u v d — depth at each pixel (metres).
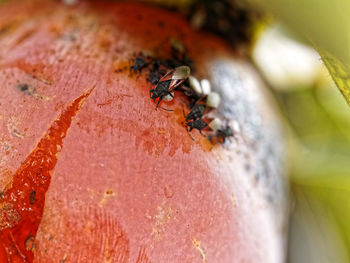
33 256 0.08
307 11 0.08
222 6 0.11
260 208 0.10
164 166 0.08
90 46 0.09
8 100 0.09
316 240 0.13
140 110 0.08
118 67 0.09
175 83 0.09
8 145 0.08
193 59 0.10
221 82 0.10
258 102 0.11
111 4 0.11
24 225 0.08
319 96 0.13
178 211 0.08
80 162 0.08
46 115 0.08
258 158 0.10
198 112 0.09
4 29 0.10
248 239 0.09
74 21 0.10
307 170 0.13
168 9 0.11
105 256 0.08
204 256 0.09
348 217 0.13
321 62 0.09
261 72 0.12
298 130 0.13
